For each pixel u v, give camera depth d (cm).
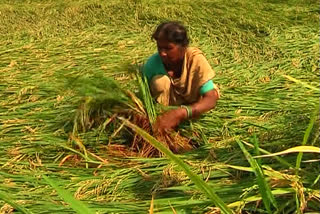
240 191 281
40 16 775
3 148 360
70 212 279
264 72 516
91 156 352
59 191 216
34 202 288
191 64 370
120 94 370
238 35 651
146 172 322
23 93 454
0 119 404
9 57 576
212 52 590
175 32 353
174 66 375
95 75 387
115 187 304
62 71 523
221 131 377
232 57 571
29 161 343
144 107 370
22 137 373
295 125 359
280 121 385
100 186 305
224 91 456
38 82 487
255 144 262
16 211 285
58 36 674
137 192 301
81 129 378
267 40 623
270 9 775
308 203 264
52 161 349
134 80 402
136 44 630
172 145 357
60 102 428
